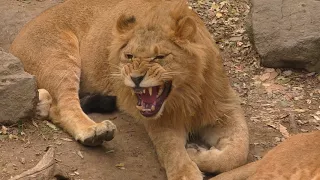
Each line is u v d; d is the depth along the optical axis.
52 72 12.41
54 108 12.00
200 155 10.68
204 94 11.31
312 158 9.27
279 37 14.70
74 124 11.37
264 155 10.57
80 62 12.92
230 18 17.33
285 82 14.45
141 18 11.02
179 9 10.95
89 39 12.88
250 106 13.49
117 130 11.84
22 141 10.89
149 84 10.32
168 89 10.78
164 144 10.92
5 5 17.84
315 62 14.54
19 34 13.82
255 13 15.34
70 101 11.99
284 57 14.62
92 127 10.98
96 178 10.23
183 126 11.47
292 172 9.24
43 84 12.52
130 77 10.38
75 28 13.28
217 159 10.62
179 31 10.58
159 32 10.55
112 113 12.62
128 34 10.79
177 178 10.21
